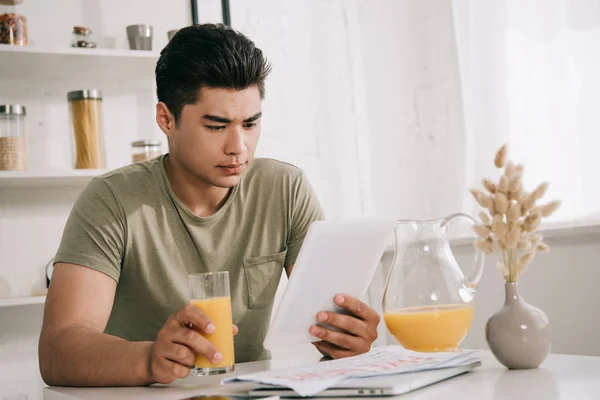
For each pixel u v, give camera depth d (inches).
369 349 52.2
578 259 83.8
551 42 106.1
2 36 92.2
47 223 100.6
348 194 120.1
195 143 55.7
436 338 46.4
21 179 91.7
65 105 102.8
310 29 119.6
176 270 62.6
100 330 54.7
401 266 48.1
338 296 51.3
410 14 125.4
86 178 94.6
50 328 52.7
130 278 61.7
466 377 41.9
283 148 116.3
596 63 101.3
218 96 54.0
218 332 46.9
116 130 105.1
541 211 43.6
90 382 47.6
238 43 54.9
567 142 104.4
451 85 123.3
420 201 124.6
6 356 97.8
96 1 105.0
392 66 124.6
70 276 55.7
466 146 117.6
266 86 115.7
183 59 54.6
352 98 121.5
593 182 101.3
